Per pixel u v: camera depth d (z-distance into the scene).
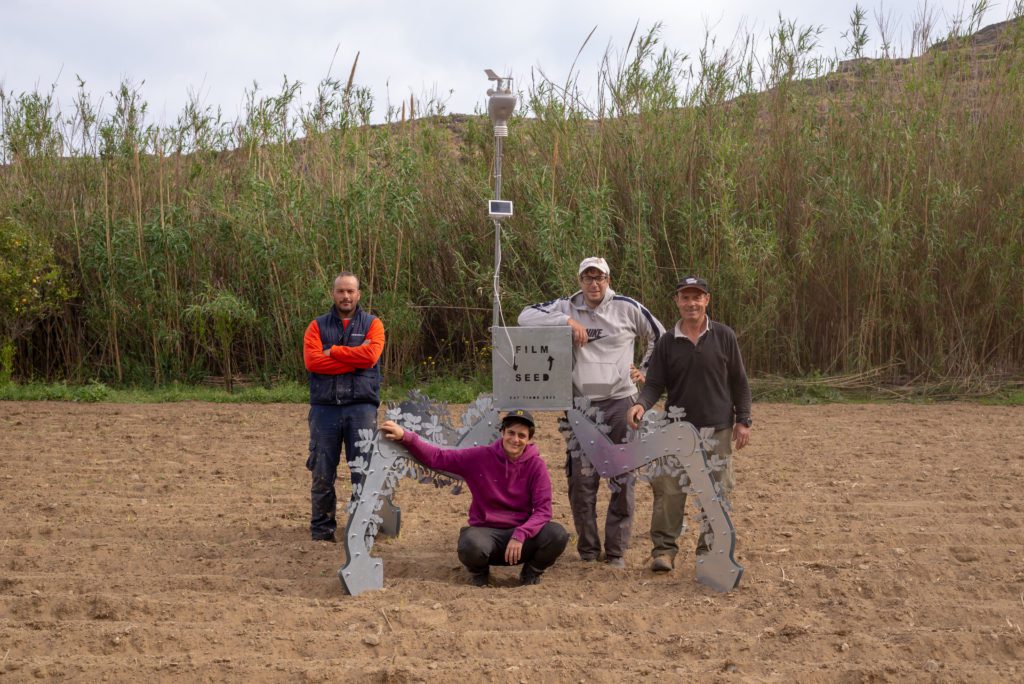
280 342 15.81
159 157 16.42
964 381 14.35
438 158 16.64
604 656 4.38
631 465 5.76
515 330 5.73
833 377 14.67
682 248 14.84
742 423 5.89
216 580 5.46
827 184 14.91
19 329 15.45
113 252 15.62
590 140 15.46
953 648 4.34
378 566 5.40
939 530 6.52
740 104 15.95
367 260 15.50
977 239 14.81
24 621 4.73
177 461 9.38
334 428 6.54
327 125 16.17
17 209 15.99
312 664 4.23
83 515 7.17
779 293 14.87
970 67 16.44
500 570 5.97
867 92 15.96
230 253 16.31
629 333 6.10
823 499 7.58
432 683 4.03
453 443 5.98
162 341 15.85
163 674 4.11
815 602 5.11
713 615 4.91
